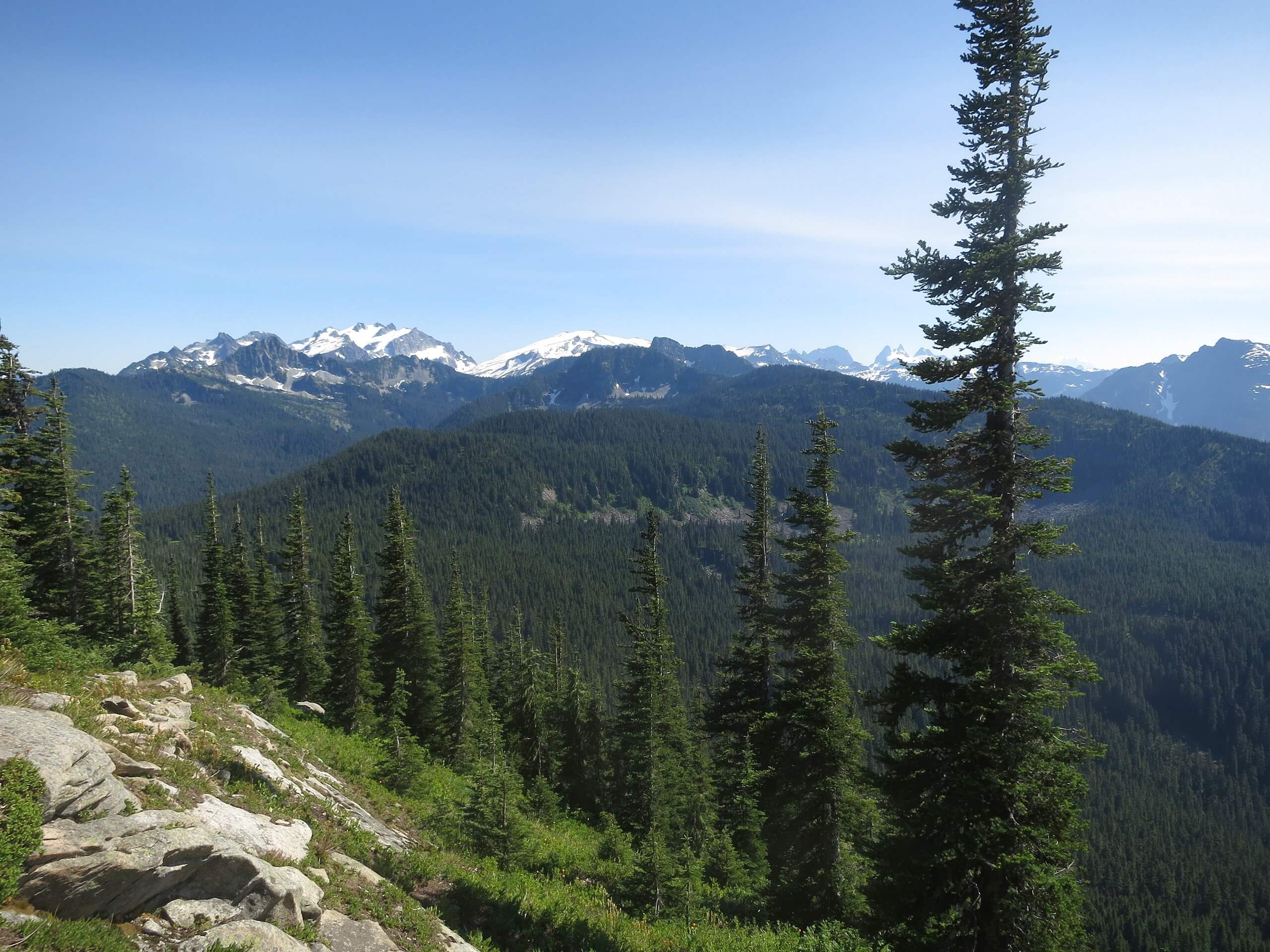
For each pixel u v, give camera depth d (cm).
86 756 836
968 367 1369
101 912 714
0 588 1981
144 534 3906
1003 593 1270
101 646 3033
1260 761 12825
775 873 2309
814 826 2064
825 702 2128
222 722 1655
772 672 2902
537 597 15762
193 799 1079
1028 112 1338
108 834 775
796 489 2542
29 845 677
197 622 5288
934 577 1421
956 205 1409
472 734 4019
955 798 1299
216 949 721
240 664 4778
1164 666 15275
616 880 1869
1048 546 1289
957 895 1334
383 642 4566
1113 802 11656
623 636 14288
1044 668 1227
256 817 1141
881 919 1422
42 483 3291
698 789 2645
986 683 1315
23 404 3269
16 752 770
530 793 2955
